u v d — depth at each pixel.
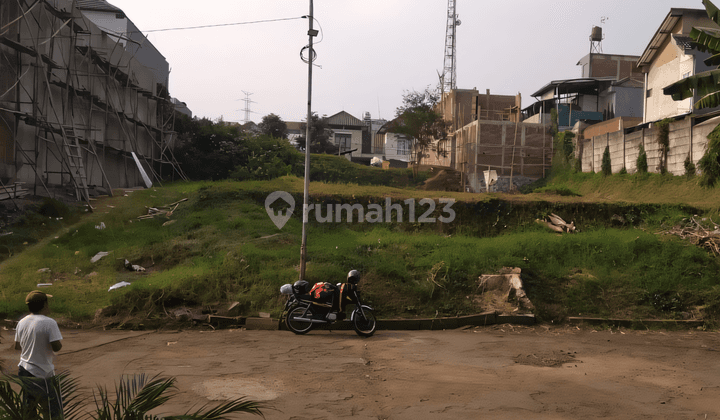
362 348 8.43
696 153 23.31
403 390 5.92
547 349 8.57
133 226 17.91
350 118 74.12
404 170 46.38
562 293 12.02
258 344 8.62
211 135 40.41
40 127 21.52
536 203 18.62
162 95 38.81
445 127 47.53
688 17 28.86
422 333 10.08
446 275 12.37
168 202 21.75
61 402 2.86
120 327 9.91
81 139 24.48
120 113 31.23
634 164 28.83
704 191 21.06
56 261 13.82
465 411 5.18
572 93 48.97
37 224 16.97
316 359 7.51
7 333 8.96
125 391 2.90
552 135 41.88
